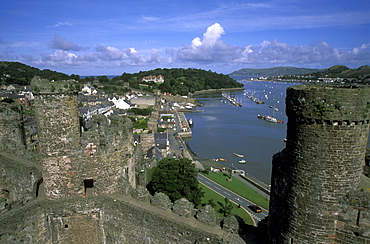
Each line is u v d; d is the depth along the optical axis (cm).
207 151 10544
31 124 6850
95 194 2356
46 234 2280
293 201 1435
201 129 14475
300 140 1376
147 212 2100
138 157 6147
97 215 2316
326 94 1262
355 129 1284
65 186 2273
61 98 2161
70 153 2230
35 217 2205
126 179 2477
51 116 2166
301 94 1338
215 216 1988
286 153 1495
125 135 2472
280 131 13738
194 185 4931
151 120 13800
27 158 3144
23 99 14075
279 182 1561
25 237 2153
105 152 2316
